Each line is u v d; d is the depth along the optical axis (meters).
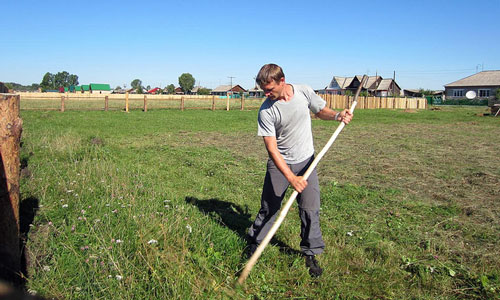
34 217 4.17
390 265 3.63
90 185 5.44
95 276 2.96
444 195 6.19
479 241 4.34
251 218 4.84
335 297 3.08
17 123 2.87
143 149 9.95
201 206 5.20
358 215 5.04
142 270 3.12
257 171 7.61
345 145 11.77
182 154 9.23
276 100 3.30
